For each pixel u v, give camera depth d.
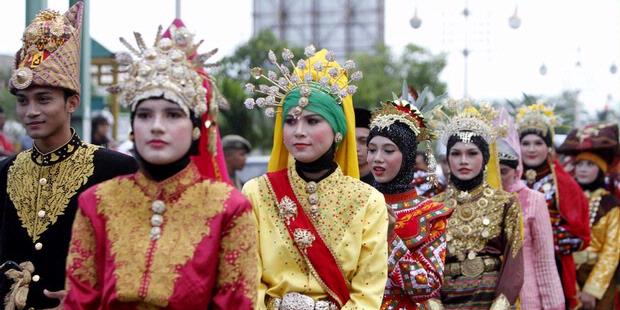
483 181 7.70
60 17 5.72
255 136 25.36
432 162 7.02
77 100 5.82
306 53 5.81
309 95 5.54
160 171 4.45
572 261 9.84
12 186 5.75
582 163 11.07
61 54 5.59
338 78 5.84
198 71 4.59
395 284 6.33
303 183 5.63
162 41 4.46
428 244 6.51
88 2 9.30
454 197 7.73
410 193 6.68
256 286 4.47
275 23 41.59
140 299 4.23
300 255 5.52
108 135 15.05
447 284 7.52
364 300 5.40
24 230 5.64
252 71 5.78
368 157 6.73
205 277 4.30
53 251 5.59
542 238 8.27
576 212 9.75
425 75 39.56
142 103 4.34
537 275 8.24
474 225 7.55
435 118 7.98
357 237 5.51
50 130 5.60
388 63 39.84
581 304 10.42
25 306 5.54
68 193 5.64
